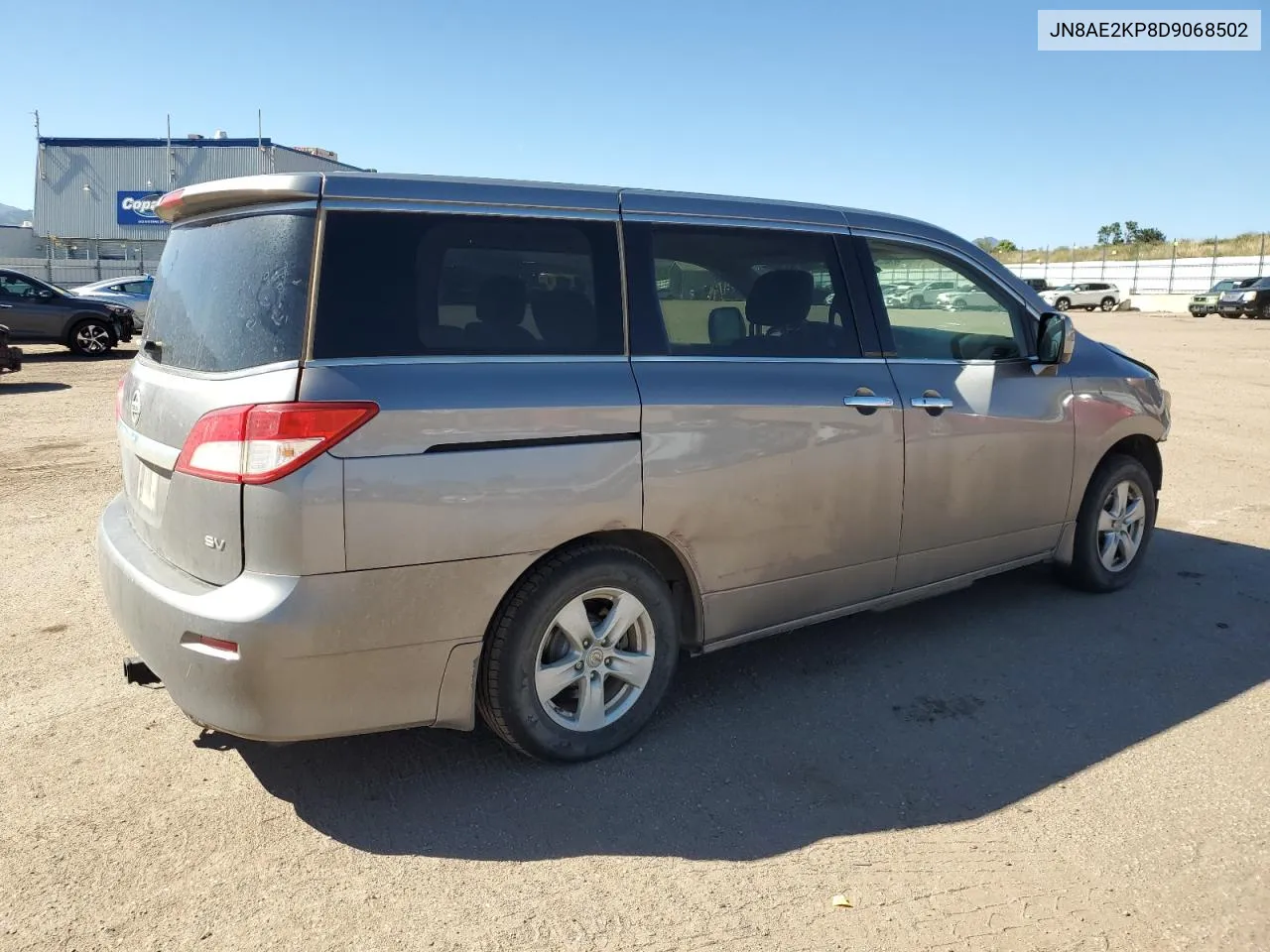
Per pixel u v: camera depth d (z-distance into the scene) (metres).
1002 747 3.66
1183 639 4.71
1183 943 2.59
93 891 2.78
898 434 4.10
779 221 3.95
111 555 3.31
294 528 2.78
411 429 2.92
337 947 2.56
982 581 5.56
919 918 2.69
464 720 3.19
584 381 3.29
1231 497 7.64
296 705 2.88
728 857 2.96
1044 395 4.71
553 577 3.25
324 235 2.96
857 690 4.13
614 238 3.50
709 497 3.56
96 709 3.89
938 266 4.46
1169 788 3.36
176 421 3.05
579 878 2.86
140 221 58.78
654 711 3.67
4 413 11.52
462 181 3.25
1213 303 40.81
